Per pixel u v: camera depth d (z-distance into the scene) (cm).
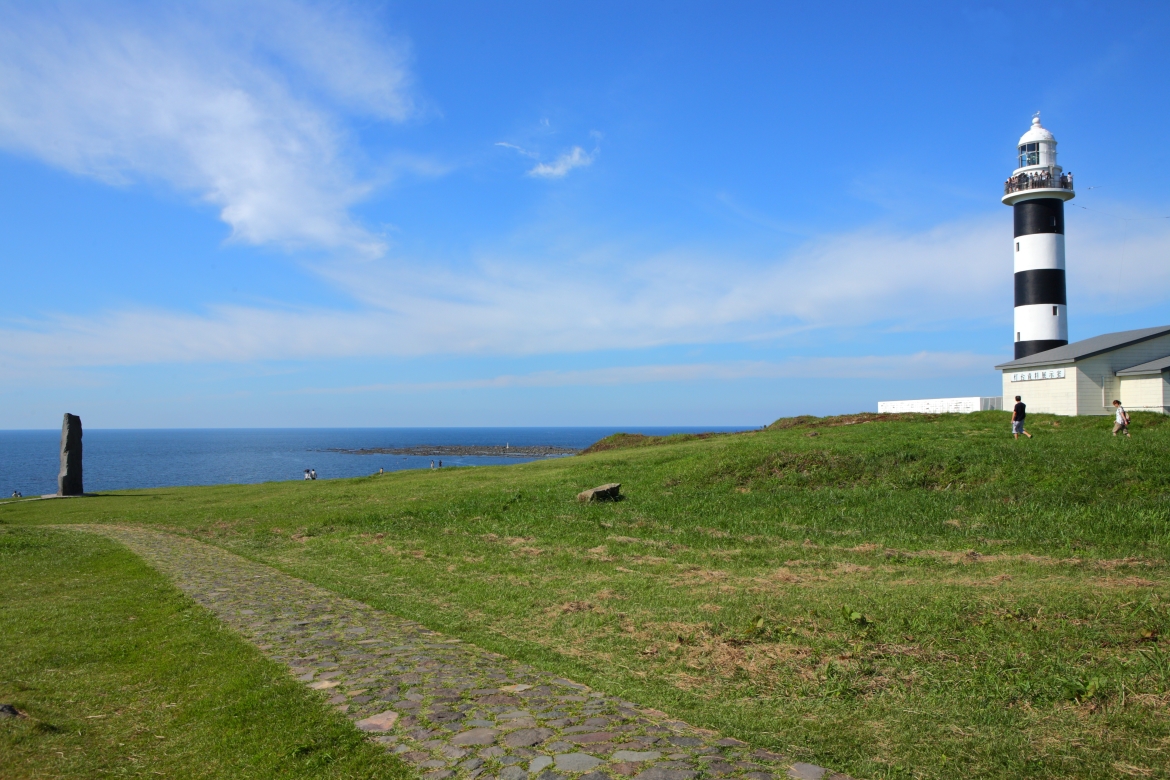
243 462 12912
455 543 1802
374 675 792
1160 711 606
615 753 569
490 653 903
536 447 16350
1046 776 518
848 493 2014
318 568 1585
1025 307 4319
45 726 682
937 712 645
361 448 18438
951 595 1014
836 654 810
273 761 587
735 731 624
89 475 9612
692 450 2958
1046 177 4219
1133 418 2827
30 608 1212
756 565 1413
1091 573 1178
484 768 548
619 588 1254
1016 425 2567
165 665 869
